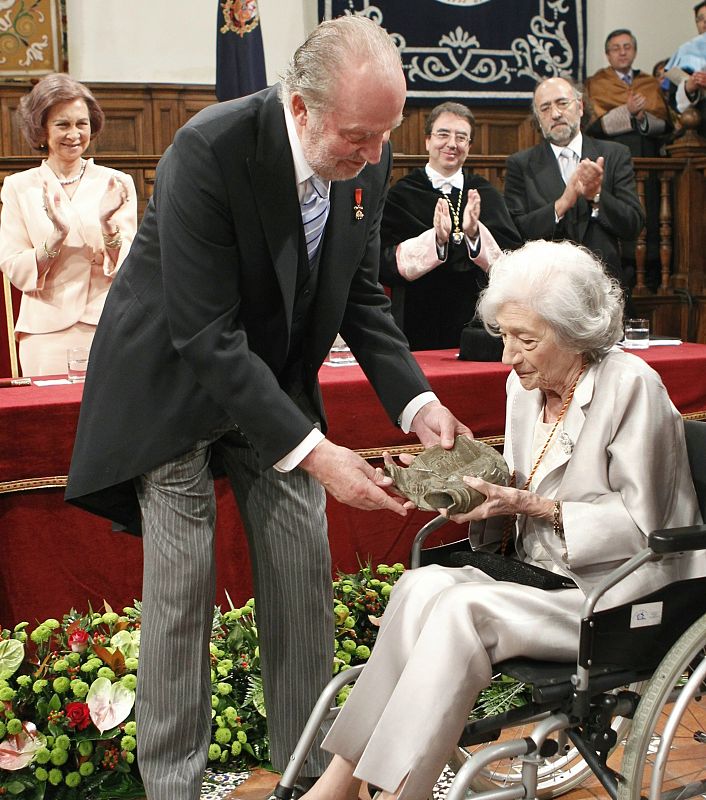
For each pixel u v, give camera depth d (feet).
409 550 11.22
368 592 10.26
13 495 9.52
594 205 15.47
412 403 7.83
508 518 7.48
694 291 22.39
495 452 7.23
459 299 14.49
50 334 12.85
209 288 6.73
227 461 7.77
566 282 6.66
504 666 6.47
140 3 22.71
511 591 6.53
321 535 7.76
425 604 6.71
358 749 6.53
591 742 6.31
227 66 18.47
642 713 6.16
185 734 7.45
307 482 7.73
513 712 6.50
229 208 6.65
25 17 21.75
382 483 6.98
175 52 23.13
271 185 6.66
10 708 8.63
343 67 6.15
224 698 9.34
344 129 6.26
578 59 25.71
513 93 25.31
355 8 24.00
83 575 9.92
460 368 11.41
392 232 14.99
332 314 7.43
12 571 9.63
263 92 6.85
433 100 24.72
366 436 10.69
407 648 6.59
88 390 7.34
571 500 6.88
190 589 7.31
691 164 22.20
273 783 8.82
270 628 7.85
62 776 8.66
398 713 6.15
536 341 6.77
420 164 20.33
